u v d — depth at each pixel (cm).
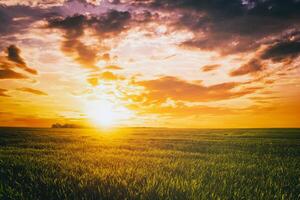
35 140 2889
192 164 1071
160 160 1184
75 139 3136
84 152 1605
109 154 1479
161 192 577
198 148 2031
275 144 2511
